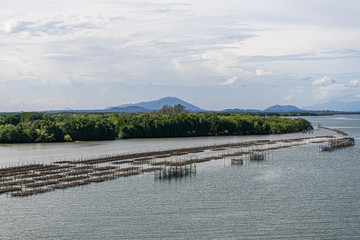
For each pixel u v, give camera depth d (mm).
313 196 98125
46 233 72438
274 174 127562
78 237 70750
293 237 71000
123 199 94312
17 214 82250
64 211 84562
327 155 177375
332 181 116375
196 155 173625
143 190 103312
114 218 80500
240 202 92375
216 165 145375
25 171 124438
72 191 101000
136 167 134000
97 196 96438
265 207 88438
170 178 119000
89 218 80312
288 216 82188
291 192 102312
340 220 79875
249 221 79125
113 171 126625
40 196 95625
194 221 79062
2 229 74062
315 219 80375
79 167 132375
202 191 102938
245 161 156375
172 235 71875
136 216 81812
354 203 91750
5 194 96625
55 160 153500
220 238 70562
